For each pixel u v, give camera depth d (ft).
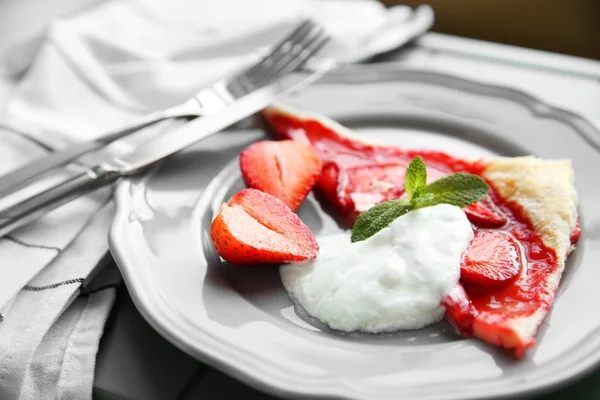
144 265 1.05
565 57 1.63
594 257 1.09
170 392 0.99
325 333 1.01
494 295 1.03
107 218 1.18
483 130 1.35
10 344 1.02
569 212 1.11
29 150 1.33
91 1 1.80
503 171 1.19
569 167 1.18
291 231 1.10
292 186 1.21
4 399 1.00
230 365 0.92
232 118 1.31
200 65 1.52
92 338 1.03
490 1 2.10
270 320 1.01
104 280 1.10
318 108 1.40
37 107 1.44
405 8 1.72
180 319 0.99
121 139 1.33
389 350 0.98
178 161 1.26
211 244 1.12
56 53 1.50
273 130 1.34
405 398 0.90
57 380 1.01
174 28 1.61
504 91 1.38
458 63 1.61
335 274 1.04
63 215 1.18
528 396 0.91
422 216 1.07
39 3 1.79
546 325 0.99
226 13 1.65
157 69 1.49
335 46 1.54
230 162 1.27
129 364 1.02
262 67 1.44
